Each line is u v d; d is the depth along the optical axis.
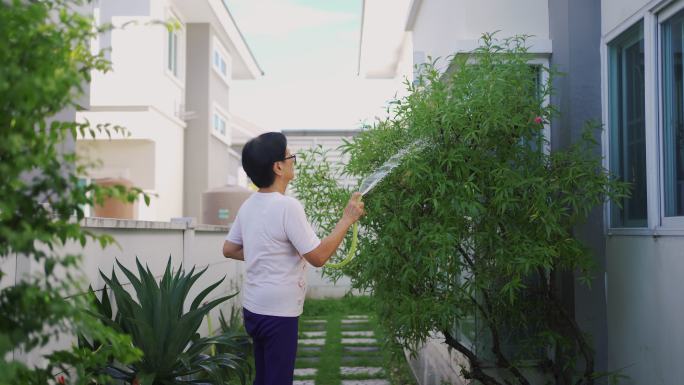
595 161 3.38
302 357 5.69
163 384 2.97
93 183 1.37
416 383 4.73
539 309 3.67
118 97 10.69
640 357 3.33
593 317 3.70
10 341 1.27
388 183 3.32
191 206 13.32
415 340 3.52
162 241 4.17
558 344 3.65
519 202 3.30
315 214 3.87
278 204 2.61
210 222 8.98
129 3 10.62
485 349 4.00
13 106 1.27
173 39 12.41
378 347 6.06
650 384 3.23
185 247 4.70
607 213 3.72
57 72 1.28
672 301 3.03
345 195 3.62
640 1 3.36
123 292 2.85
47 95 1.25
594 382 3.69
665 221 3.17
